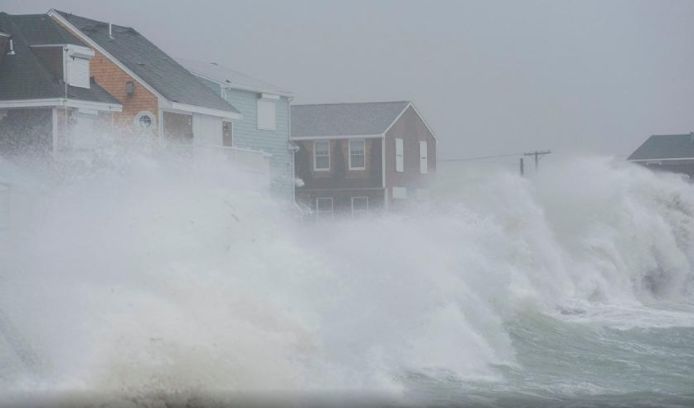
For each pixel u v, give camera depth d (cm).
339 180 13850
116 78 9394
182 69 10638
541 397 3136
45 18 8988
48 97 8112
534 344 4138
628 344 4259
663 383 3447
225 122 10894
